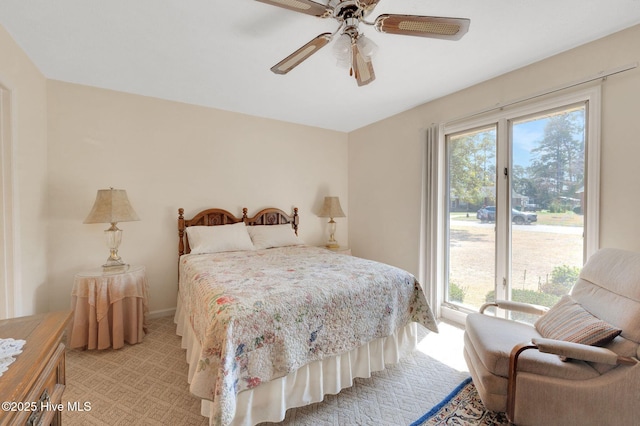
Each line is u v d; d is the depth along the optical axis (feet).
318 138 13.76
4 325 3.13
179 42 6.47
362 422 5.04
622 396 4.16
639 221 5.86
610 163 6.23
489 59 7.29
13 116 6.24
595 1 5.20
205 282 6.16
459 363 7.01
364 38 5.06
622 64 6.05
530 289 7.86
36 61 7.29
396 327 6.60
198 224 10.57
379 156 12.69
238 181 11.60
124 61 7.34
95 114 8.86
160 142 9.95
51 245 8.23
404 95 9.73
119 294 7.62
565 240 7.14
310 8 4.44
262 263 8.02
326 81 8.62
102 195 7.92
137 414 5.21
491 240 8.77
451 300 9.95
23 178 6.79
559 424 4.41
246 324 4.57
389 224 12.19
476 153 9.11
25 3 5.14
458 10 5.44
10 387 2.07
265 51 6.88
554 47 6.74
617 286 4.90
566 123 7.09
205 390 4.28
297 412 5.30
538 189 7.66
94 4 5.18
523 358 4.63
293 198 13.10
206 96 9.81
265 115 11.94
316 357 5.27
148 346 7.80
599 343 4.47
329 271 6.98
